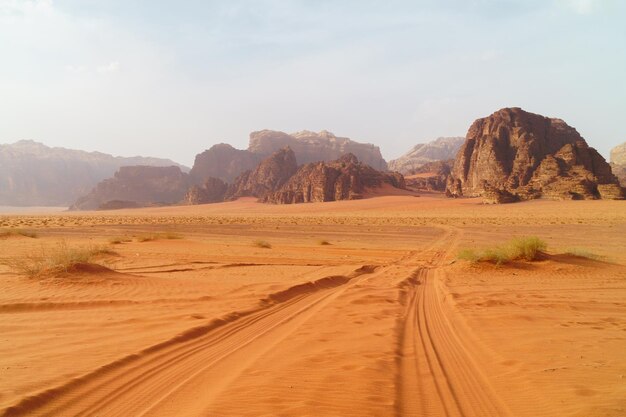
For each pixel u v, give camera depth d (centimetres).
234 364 627
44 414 460
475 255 1894
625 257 2281
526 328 853
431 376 588
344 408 466
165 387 539
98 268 1433
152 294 1161
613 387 522
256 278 1512
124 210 19612
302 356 654
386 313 985
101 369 591
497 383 561
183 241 3319
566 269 1741
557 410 467
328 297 1203
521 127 14825
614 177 11731
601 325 881
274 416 442
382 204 14038
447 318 958
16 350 680
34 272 1340
